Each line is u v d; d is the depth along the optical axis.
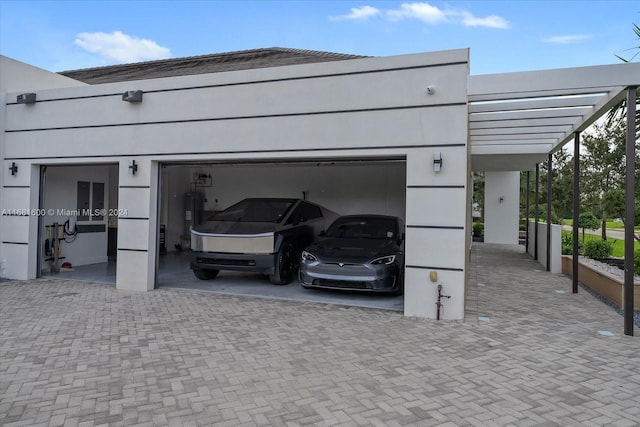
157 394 3.63
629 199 5.44
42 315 6.14
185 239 13.34
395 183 11.16
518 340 5.18
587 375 4.13
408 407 3.44
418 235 6.18
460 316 6.04
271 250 7.99
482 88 5.88
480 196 24.45
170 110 7.65
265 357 4.54
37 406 3.40
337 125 6.62
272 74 7.01
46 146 8.55
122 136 7.97
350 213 11.54
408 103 6.23
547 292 8.23
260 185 12.54
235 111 7.23
